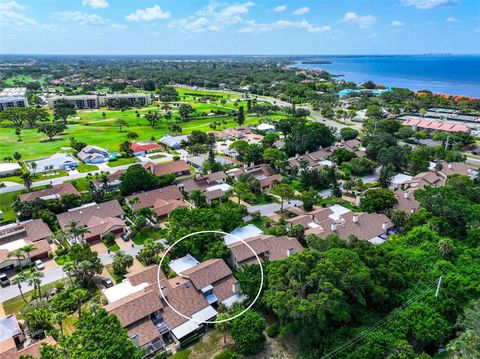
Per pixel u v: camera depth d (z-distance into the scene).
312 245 70.50
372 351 50.75
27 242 80.06
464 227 80.81
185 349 54.34
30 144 172.12
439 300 58.53
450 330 55.47
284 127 182.50
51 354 44.91
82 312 61.03
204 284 62.59
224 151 159.50
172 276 67.94
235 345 54.75
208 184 116.81
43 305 60.97
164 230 85.25
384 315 58.38
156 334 54.09
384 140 150.38
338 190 109.62
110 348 43.12
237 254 69.31
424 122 194.50
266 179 117.19
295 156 145.62
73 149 162.75
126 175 107.69
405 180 116.88
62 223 88.81
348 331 54.38
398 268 61.03
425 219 82.81
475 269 65.81
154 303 57.25
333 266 54.66
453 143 159.75
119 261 69.50
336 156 141.25
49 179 126.56
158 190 105.31
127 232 89.06
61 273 73.12
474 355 48.12
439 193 84.69
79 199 100.75
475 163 140.88
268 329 57.06
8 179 125.75
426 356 49.34
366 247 63.56
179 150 167.62
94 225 87.31
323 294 50.56
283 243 73.75
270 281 56.62
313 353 51.78
